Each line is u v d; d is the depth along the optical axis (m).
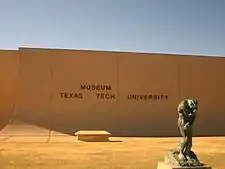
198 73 29.91
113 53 28.69
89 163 12.77
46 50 27.94
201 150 17.17
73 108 27.62
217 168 11.82
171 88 29.20
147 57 29.14
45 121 27.08
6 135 25.47
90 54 28.39
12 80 30.64
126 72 28.67
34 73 27.59
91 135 21.80
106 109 28.00
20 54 27.61
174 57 29.59
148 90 28.81
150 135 27.92
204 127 29.28
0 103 30.20
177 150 9.59
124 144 19.91
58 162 12.99
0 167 11.92
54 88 27.66
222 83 30.30
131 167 11.95
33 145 19.06
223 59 30.58
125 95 28.41
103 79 28.30
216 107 29.88
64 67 27.98
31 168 11.74
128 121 28.11
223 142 21.78
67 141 21.55
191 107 9.39
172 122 28.72
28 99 27.22
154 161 13.27
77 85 27.94
